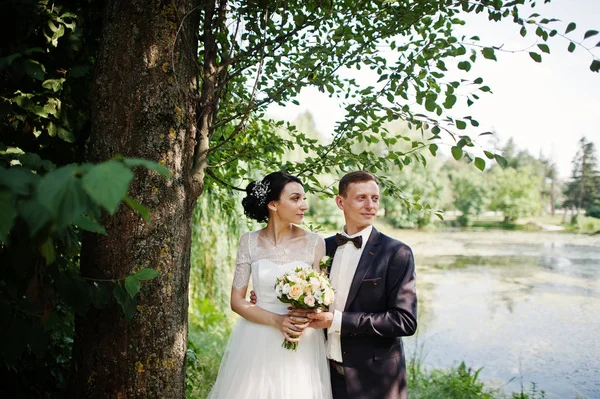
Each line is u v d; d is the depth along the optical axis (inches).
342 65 101.0
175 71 77.3
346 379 85.0
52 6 80.4
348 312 85.4
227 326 252.1
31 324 59.9
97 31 89.0
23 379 86.0
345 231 95.4
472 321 343.9
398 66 97.7
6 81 78.3
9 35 77.4
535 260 636.1
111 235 74.1
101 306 68.0
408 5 96.4
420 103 83.4
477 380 221.1
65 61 84.3
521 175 1257.4
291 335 86.4
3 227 34.1
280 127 126.2
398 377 85.5
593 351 277.6
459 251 730.8
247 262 99.5
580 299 416.8
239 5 99.5
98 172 31.7
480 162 72.2
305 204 98.7
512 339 301.1
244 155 118.0
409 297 85.3
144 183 74.0
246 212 105.4
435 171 1138.0
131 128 74.6
